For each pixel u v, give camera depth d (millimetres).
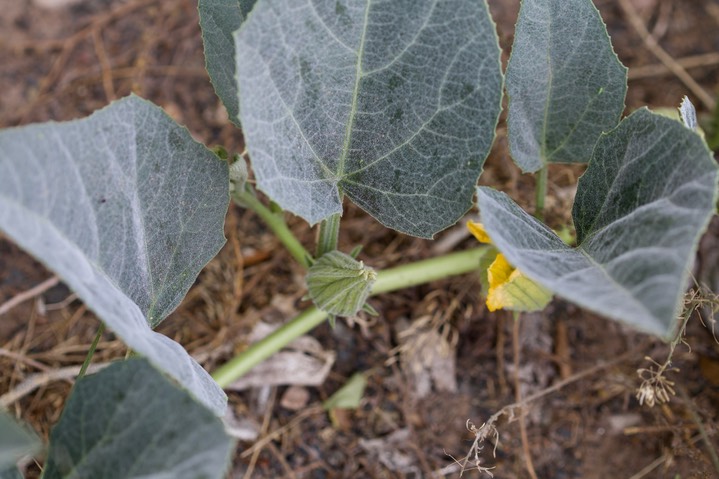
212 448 520
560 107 656
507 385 768
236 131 861
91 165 553
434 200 606
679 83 881
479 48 571
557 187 803
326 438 758
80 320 792
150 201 591
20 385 743
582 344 778
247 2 631
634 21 902
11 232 500
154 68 883
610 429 758
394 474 750
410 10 574
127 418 531
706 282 777
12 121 868
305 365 763
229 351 774
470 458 751
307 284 658
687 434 739
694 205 519
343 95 595
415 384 768
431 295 778
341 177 617
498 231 541
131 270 585
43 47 892
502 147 816
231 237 806
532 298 640
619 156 586
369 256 806
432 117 591
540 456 753
